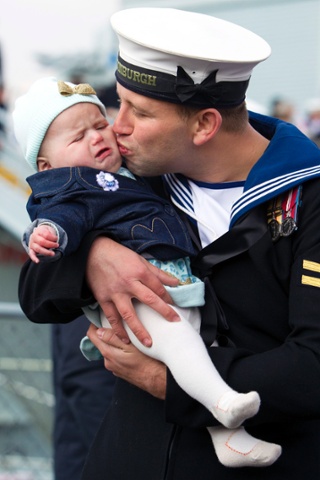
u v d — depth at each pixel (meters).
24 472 8.20
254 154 3.71
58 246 3.35
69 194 3.55
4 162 13.48
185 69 3.45
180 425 3.48
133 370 3.56
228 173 3.69
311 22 17.19
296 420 3.53
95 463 3.81
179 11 3.74
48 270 3.68
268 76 17.56
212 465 3.54
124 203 3.63
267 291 3.54
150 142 3.55
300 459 3.59
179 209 3.76
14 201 13.34
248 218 3.52
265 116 3.95
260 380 3.36
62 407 5.51
